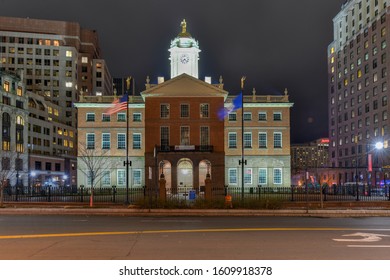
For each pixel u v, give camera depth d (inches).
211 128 2459.4
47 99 4702.3
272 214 1061.1
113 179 2541.8
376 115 3996.1
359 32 4379.9
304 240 588.4
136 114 2600.9
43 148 4303.6
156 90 2485.2
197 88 2488.9
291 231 693.3
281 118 2623.0
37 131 4185.5
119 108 1909.4
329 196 1712.6
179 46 2893.7
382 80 3902.6
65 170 4197.8
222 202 1183.6
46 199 1562.5
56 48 5442.9
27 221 877.2
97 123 2588.6
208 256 465.7
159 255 471.2
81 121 2586.1
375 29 4050.2
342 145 4719.5
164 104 2484.0
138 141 2578.7
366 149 4101.9
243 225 796.0
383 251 498.6
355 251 498.6
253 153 2591.0
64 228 739.4
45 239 593.9
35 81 5339.6
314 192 1811.0
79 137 2576.3
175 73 2888.8
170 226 775.1
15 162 3036.4
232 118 2620.6
